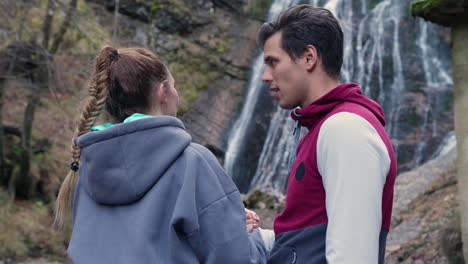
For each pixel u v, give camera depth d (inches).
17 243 364.5
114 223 60.7
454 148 404.8
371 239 53.3
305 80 63.5
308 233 60.1
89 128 65.5
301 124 65.4
